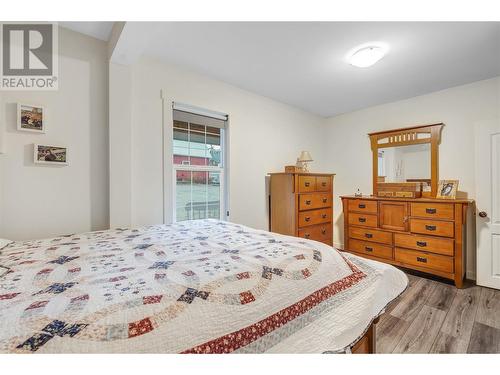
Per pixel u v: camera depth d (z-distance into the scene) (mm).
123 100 2008
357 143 3816
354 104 3523
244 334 688
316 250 1164
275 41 1924
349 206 3387
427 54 2102
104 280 813
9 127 1608
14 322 557
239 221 2928
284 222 2971
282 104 3432
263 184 3188
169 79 2314
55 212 1774
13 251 1196
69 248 1244
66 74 1819
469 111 2771
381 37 1847
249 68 2408
